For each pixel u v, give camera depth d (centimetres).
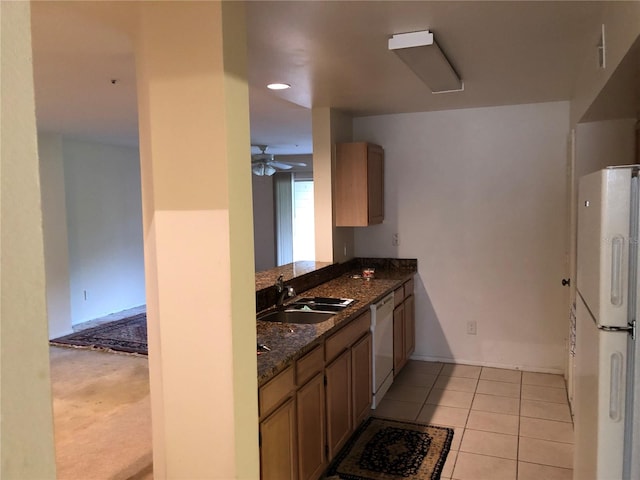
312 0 199
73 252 650
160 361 202
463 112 457
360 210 448
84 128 537
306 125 559
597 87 245
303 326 286
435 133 468
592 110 287
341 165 450
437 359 485
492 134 449
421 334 489
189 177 188
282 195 942
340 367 299
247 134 194
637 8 155
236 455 191
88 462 310
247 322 196
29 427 52
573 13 219
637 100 258
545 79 340
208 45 180
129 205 741
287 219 941
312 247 940
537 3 207
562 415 363
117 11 196
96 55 262
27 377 52
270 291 346
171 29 184
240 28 190
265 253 962
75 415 377
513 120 442
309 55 271
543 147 435
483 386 420
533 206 443
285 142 732
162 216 193
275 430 223
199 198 187
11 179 50
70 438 341
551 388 412
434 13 215
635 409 166
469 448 319
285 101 419
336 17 217
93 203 679
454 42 256
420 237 483
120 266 725
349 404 315
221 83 180
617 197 164
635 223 164
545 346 449
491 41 255
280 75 314
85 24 211
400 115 479
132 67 287
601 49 230
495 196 454
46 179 572
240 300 192
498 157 450
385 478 286
